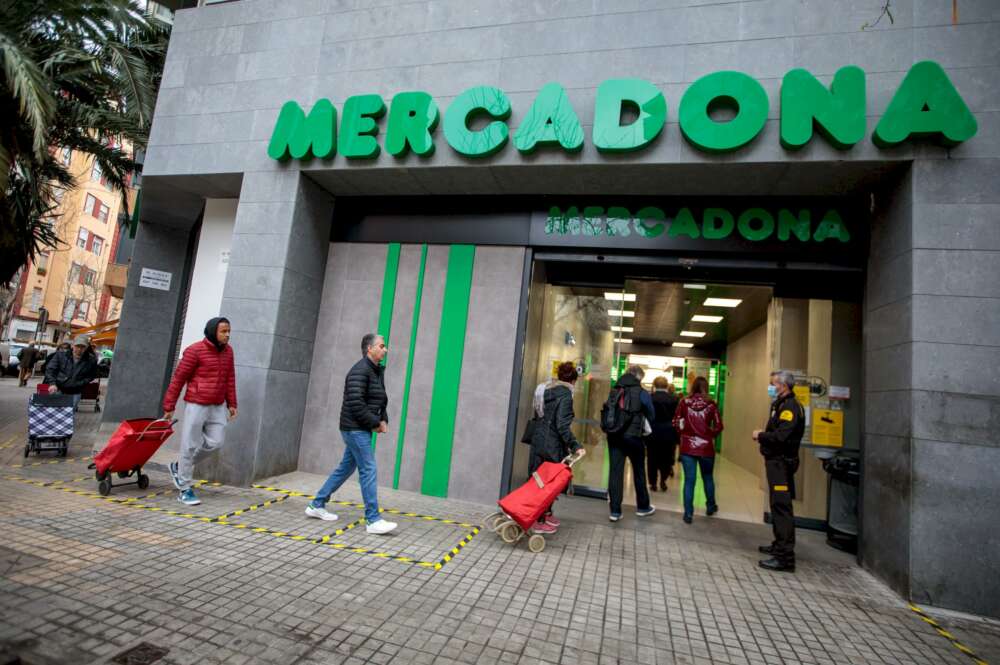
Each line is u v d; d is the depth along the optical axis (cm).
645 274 685
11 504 471
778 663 307
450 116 589
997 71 461
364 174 646
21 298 3475
